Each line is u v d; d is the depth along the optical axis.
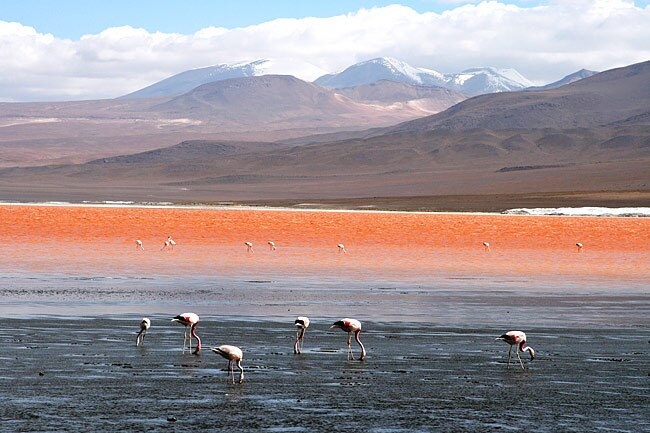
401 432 29.12
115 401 32.16
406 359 41.72
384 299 65.00
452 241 121.00
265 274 81.75
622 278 84.88
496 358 42.34
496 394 34.59
